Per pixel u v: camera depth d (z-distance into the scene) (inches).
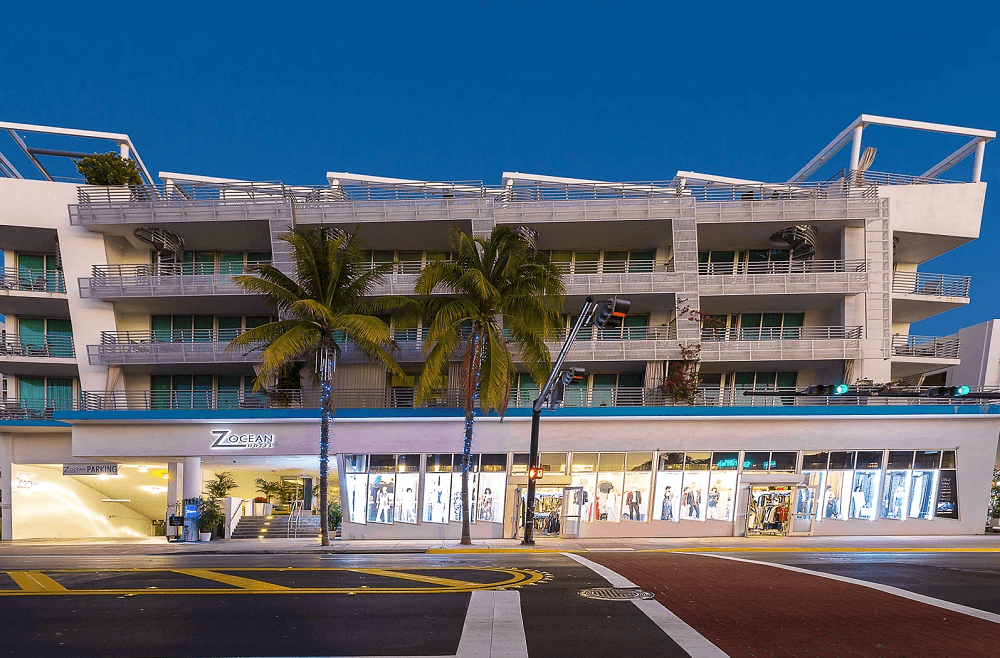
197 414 1331.2
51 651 319.9
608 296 1391.5
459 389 1397.6
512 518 1280.8
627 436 1291.8
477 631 353.4
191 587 520.7
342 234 1387.8
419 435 1312.7
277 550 957.2
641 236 1449.3
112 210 1376.7
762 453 1289.4
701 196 1407.5
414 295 1389.0
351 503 1315.2
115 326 1434.5
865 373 1350.9
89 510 1631.4
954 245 1482.5
